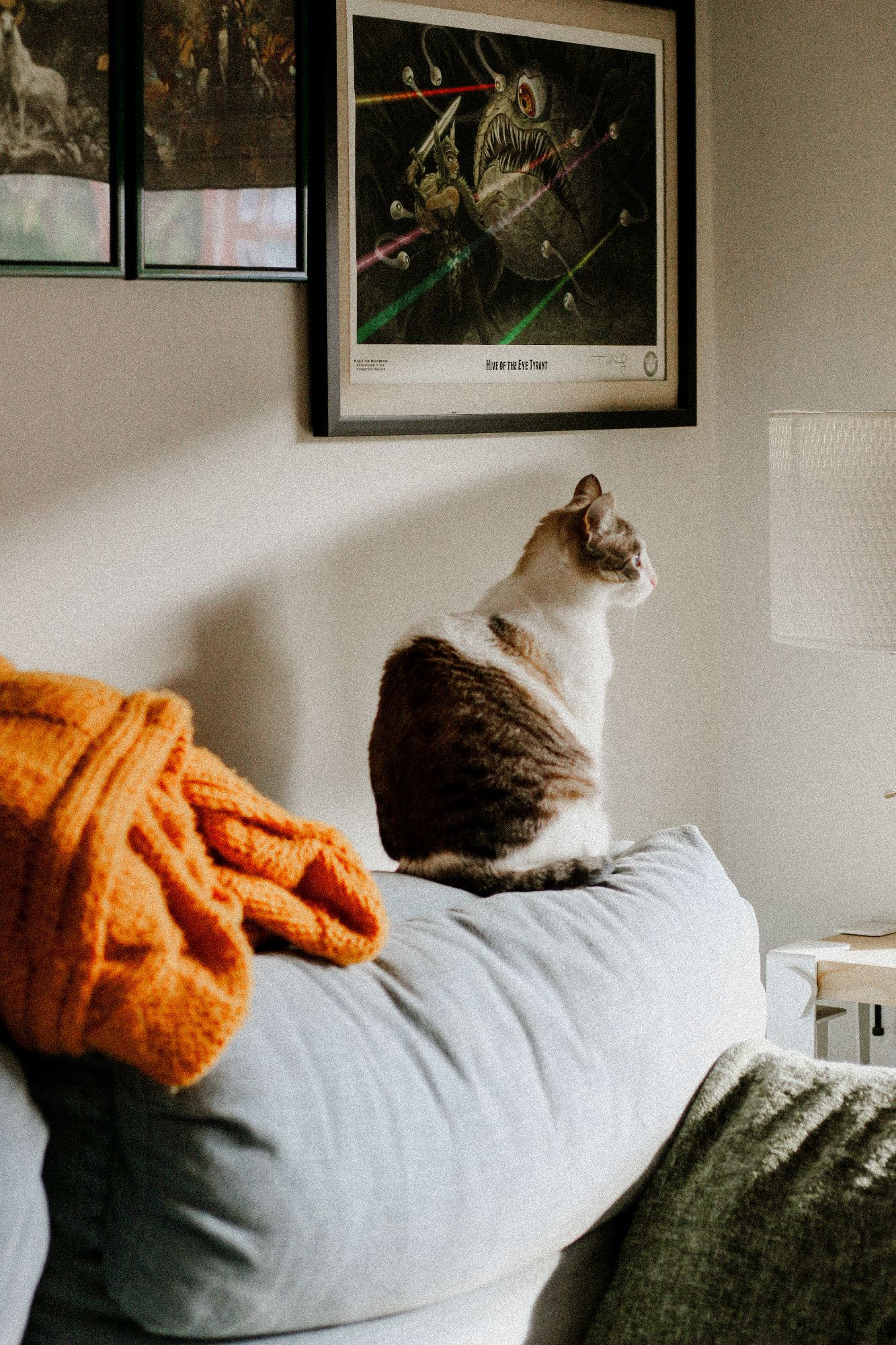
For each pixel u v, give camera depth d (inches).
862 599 69.1
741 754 93.0
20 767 40.4
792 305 87.0
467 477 76.4
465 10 73.2
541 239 78.1
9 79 56.4
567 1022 50.8
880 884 87.4
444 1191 45.1
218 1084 41.3
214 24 62.6
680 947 56.1
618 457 84.7
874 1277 46.1
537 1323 50.9
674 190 84.9
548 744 62.9
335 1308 43.6
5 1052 41.0
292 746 70.0
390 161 70.8
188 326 64.2
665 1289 50.1
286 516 68.7
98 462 61.7
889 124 81.4
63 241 58.8
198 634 65.9
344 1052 44.8
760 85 86.7
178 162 62.1
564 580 67.1
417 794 61.8
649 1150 52.5
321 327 68.2
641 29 81.8
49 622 60.8
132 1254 41.4
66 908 39.0
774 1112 52.6
